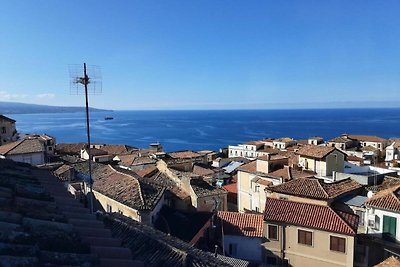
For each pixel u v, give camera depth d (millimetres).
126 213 32625
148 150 96125
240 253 37219
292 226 35531
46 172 19406
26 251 6836
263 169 52875
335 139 132125
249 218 38844
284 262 35906
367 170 54125
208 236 37406
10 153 50219
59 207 11523
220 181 59312
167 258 14844
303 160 55312
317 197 38812
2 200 10062
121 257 8797
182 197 41312
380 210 34938
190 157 87812
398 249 33562
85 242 8484
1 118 83188
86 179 38812
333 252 33938
